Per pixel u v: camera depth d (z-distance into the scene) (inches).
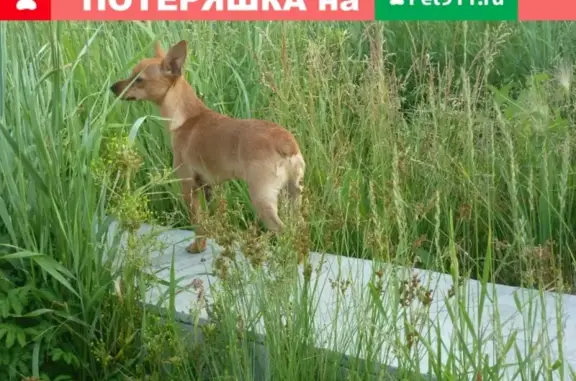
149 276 184.2
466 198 222.8
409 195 232.8
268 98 267.1
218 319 163.6
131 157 181.8
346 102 268.8
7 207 187.8
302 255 158.7
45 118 188.2
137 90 225.8
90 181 185.0
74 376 182.1
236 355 152.9
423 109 263.1
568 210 226.4
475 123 256.4
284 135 212.1
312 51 264.8
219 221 162.1
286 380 151.8
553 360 160.1
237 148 213.6
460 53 327.0
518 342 167.6
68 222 180.4
